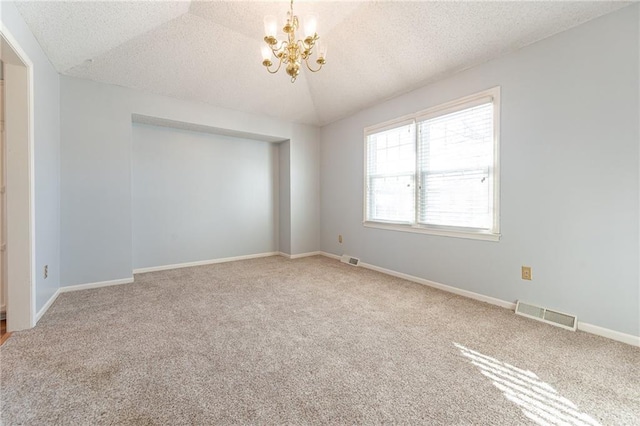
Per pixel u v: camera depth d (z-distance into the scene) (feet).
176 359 5.70
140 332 6.88
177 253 13.82
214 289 10.31
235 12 8.73
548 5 6.76
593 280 6.91
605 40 6.61
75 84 9.98
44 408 4.31
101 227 10.52
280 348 6.17
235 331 6.97
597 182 6.81
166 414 4.22
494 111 8.66
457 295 9.70
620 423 4.08
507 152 8.42
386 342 6.45
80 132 10.08
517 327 7.22
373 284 10.98
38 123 7.71
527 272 8.07
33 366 5.41
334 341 6.50
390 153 12.41
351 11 8.63
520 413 4.27
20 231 6.91
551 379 5.10
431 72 9.86
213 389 4.80
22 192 6.93
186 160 13.97
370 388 4.85
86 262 10.27
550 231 7.61
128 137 11.05
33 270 7.11
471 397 4.63
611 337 6.63
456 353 5.98
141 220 12.88
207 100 12.71
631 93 6.30
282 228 16.74
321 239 16.88
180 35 9.41
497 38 7.93
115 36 8.71
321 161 16.71
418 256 11.18
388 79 10.88
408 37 8.89
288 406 4.41
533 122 7.85
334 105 13.83
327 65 11.44
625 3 6.29
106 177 10.59
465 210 9.56
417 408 4.38
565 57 7.23
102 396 4.58
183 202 13.93
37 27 7.19
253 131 14.42
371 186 13.51
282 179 16.60
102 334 6.75
